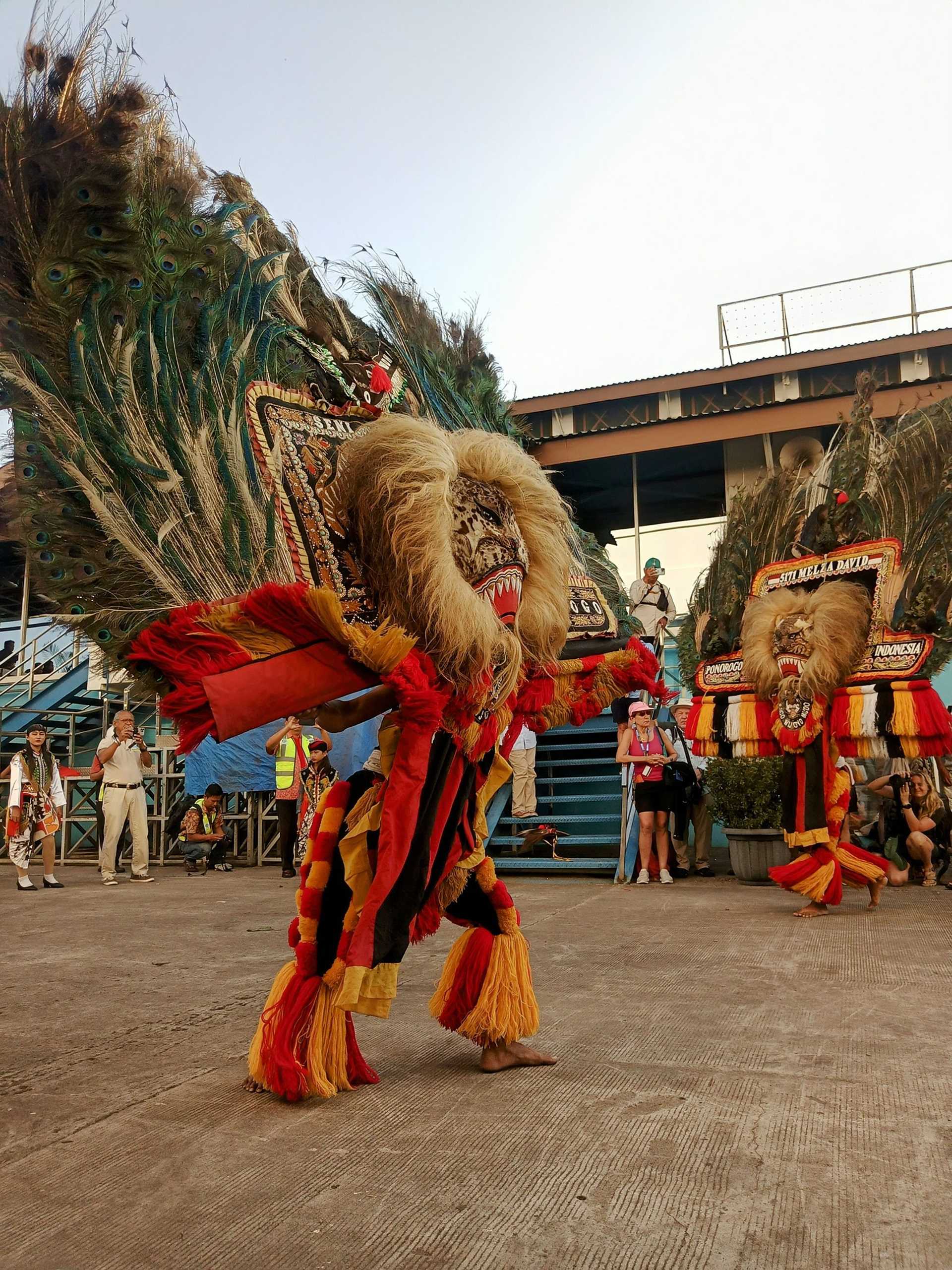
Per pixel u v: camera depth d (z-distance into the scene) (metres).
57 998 4.27
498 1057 3.06
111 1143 2.50
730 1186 2.16
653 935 5.55
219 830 10.79
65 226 4.70
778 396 12.66
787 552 7.10
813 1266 1.81
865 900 6.94
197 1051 3.37
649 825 8.47
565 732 10.44
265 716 2.56
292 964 2.91
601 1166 2.28
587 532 11.84
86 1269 1.87
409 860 2.75
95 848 13.87
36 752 9.45
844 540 6.47
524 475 3.17
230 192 8.19
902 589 6.20
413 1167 2.31
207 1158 2.39
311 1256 1.90
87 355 4.56
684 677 8.55
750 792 8.27
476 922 3.13
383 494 2.76
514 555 3.04
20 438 4.30
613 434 13.21
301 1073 2.73
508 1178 2.23
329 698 2.66
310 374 5.85
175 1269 1.87
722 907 6.74
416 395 10.20
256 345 5.64
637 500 13.48
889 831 8.34
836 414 12.32
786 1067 2.99
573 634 3.77
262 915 6.98
